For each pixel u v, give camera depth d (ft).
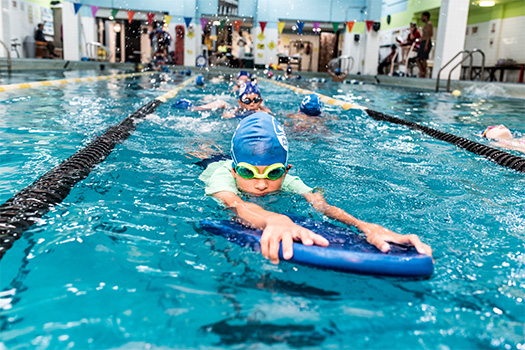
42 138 9.24
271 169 5.57
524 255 4.21
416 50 47.83
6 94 17.93
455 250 4.29
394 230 4.79
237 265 3.79
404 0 56.34
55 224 4.59
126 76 37.35
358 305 3.24
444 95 28.84
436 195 6.27
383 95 28.32
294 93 27.09
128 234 4.37
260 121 5.80
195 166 7.47
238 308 3.11
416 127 13.57
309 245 3.92
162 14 58.29
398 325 3.00
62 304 3.06
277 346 2.69
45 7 54.70
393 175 7.40
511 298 3.42
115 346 2.62
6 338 2.66
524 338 2.89
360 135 11.61
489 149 9.74
